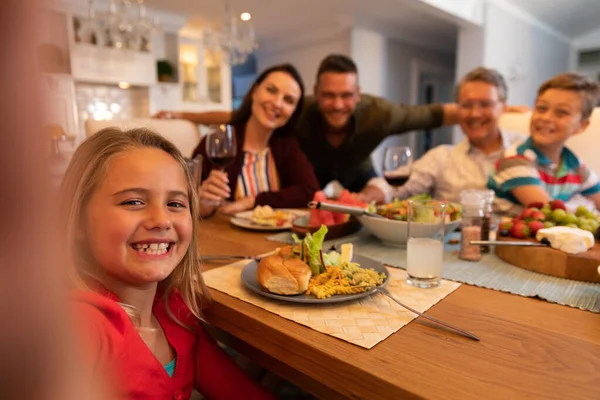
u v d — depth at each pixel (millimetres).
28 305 166
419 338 626
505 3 4570
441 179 1922
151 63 4363
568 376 525
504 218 1289
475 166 1845
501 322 678
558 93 1452
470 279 875
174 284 762
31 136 147
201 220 1418
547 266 901
